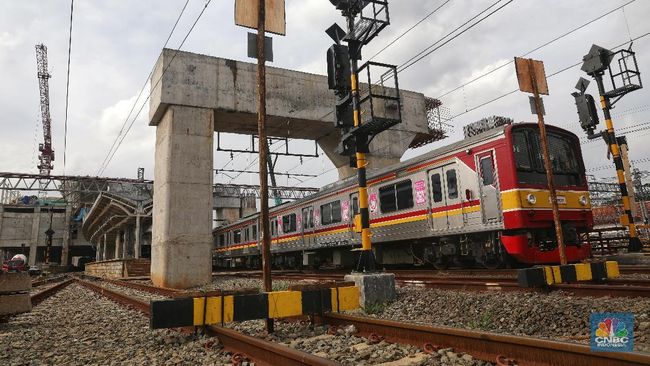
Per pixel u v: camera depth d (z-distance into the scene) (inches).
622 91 558.6
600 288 258.5
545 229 396.2
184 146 666.8
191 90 681.0
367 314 265.1
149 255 1765.5
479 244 428.1
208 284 643.5
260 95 244.5
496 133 396.8
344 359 158.4
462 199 427.8
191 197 660.1
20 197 2812.5
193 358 175.8
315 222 725.3
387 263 569.6
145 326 263.6
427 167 475.2
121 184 1546.5
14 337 251.3
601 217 1201.4
